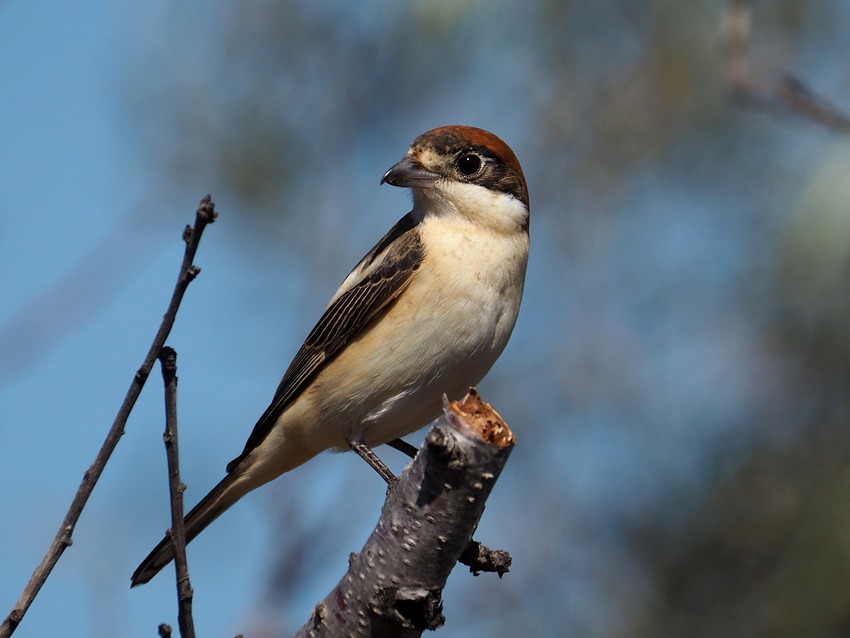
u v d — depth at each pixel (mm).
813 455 11289
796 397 11805
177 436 6109
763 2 12672
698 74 12992
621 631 11414
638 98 13180
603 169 13211
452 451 6047
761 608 10781
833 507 10578
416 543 6238
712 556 11344
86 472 5953
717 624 10992
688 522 11703
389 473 8742
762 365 12164
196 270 5828
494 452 6078
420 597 6324
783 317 12078
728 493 11500
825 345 11805
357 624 6414
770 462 11453
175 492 6094
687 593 11328
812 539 10477
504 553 7648
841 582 10188
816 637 10102
